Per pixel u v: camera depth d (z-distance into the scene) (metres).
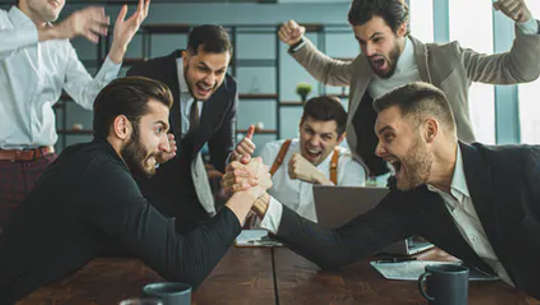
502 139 2.62
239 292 1.13
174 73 2.17
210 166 4.34
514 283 1.20
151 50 7.43
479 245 1.32
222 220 1.25
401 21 1.96
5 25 2.10
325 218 1.64
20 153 2.20
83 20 1.84
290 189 2.49
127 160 1.29
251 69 7.59
